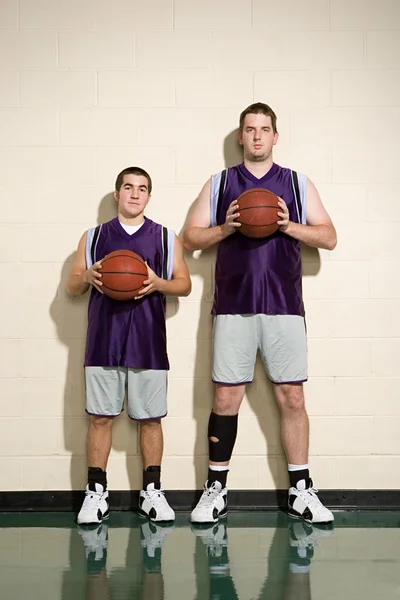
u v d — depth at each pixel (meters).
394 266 3.29
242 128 3.10
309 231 2.99
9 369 3.27
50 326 3.28
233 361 3.01
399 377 3.27
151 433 3.09
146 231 3.09
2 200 3.30
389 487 3.25
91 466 3.09
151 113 3.32
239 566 2.38
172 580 2.25
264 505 3.23
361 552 2.54
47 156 3.31
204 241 3.03
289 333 3.00
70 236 3.30
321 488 3.25
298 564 2.40
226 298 3.02
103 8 3.33
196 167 3.30
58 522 3.00
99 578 2.27
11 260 3.29
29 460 3.25
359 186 3.30
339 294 3.28
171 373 3.27
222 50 3.33
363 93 3.32
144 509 3.06
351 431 3.26
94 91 3.32
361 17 3.34
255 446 3.25
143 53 3.33
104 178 3.30
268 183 3.08
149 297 3.02
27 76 3.32
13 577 2.28
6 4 3.33
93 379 3.02
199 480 3.25
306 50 3.33
